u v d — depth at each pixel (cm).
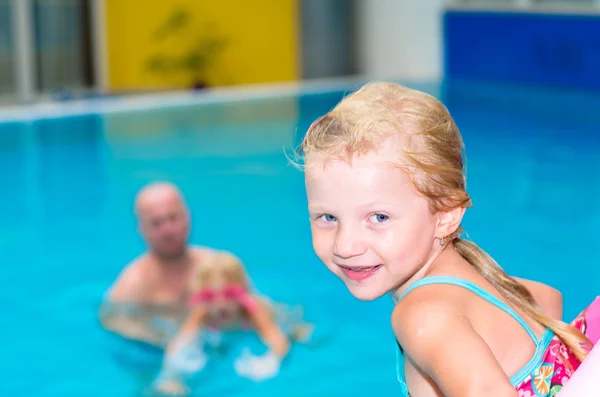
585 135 901
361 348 446
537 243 590
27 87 1290
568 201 679
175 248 475
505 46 1284
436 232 121
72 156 842
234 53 1345
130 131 957
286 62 1376
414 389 121
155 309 478
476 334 112
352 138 114
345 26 1424
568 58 1205
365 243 116
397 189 115
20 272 562
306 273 551
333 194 116
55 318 490
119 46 1334
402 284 126
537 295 144
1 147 877
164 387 410
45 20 1300
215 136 927
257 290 522
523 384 124
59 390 412
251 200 709
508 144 864
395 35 1406
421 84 1309
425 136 117
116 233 636
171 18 1306
